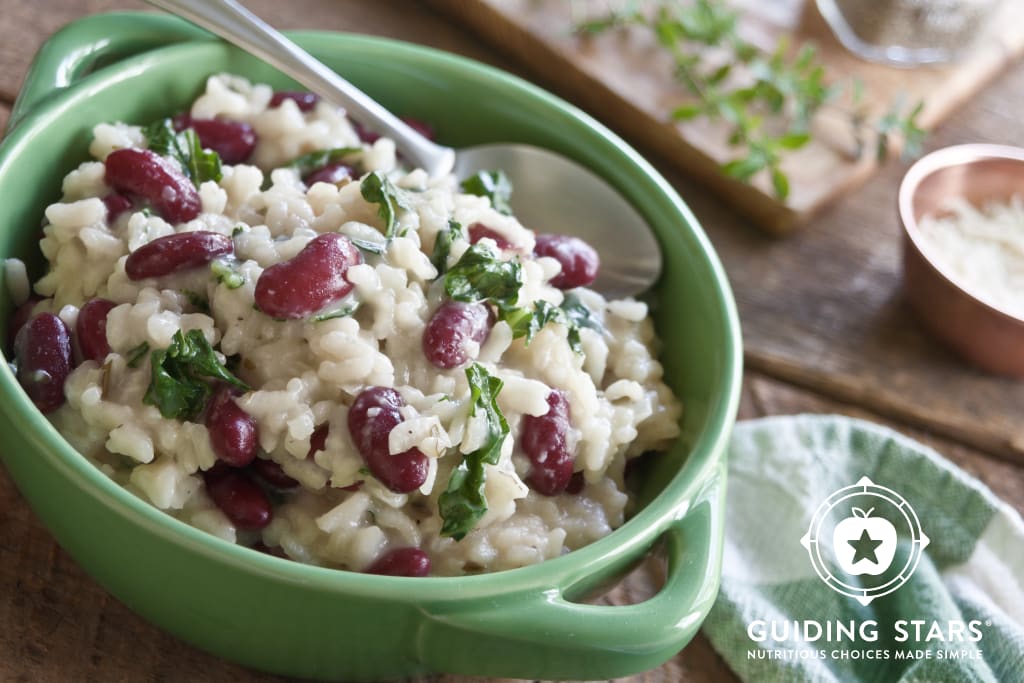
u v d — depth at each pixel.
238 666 0.29
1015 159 0.38
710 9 0.41
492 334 0.29
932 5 0.41
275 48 0.32
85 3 0.39
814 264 0.38
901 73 0.42
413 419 0.27
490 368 0.28
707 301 0.31
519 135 0.34
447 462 0.28
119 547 0.26
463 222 0.30
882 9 0.41
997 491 0.35
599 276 0.33
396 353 0.28
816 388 0.36
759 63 0.40
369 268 0.28
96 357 0.28
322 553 0.27
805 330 0.37
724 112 0.38
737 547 0.32
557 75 0.41
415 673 0.27
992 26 0.44
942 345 0.37
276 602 0.25
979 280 0.37
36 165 0.29
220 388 0.27
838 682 0.30
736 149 0.39
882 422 0.36
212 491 0.27
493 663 0.26
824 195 0.38
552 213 0.34
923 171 0.37
